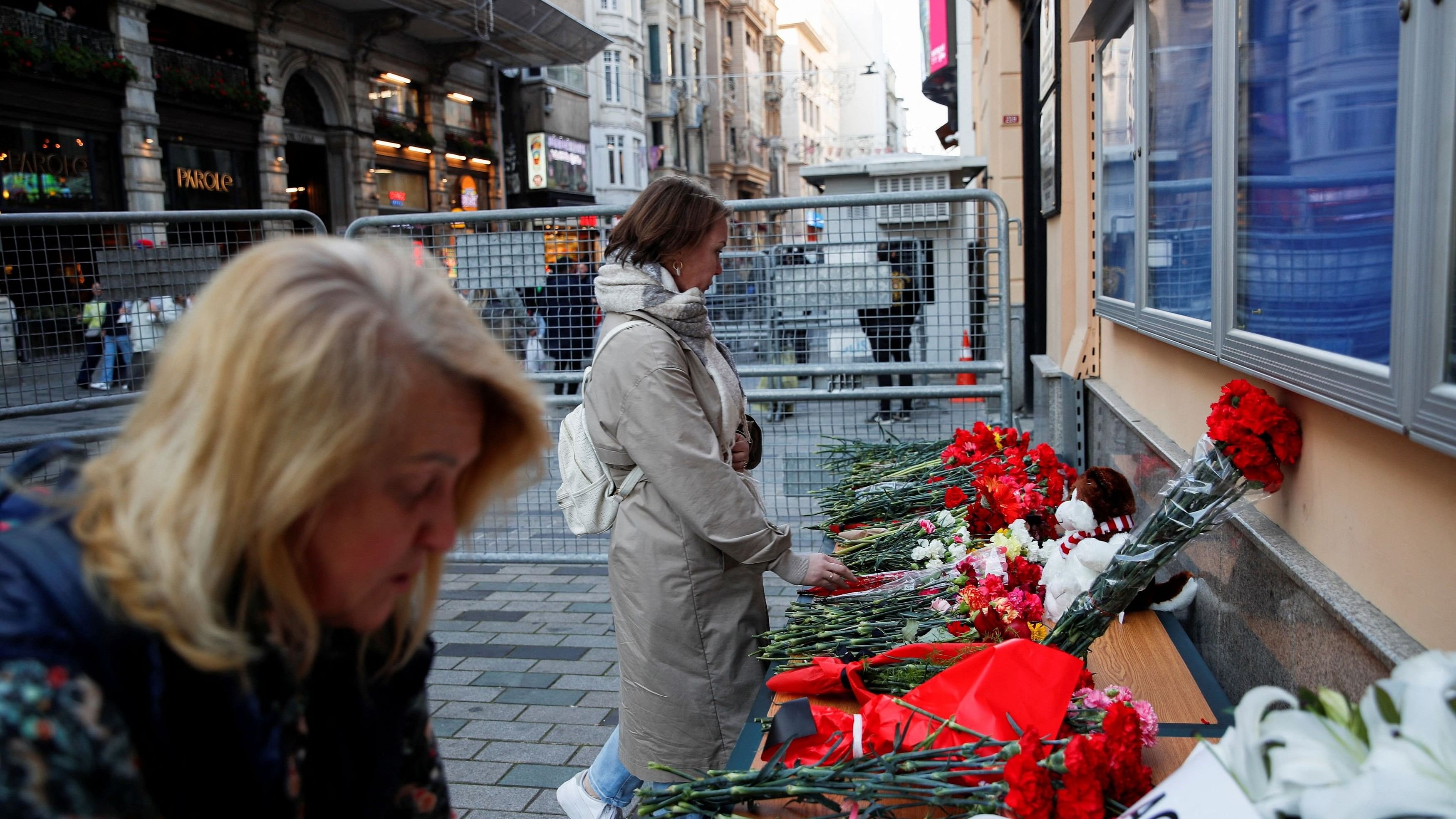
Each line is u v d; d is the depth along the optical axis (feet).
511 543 18.54
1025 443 11.21
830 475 16.34
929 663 6.67
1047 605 7.47
